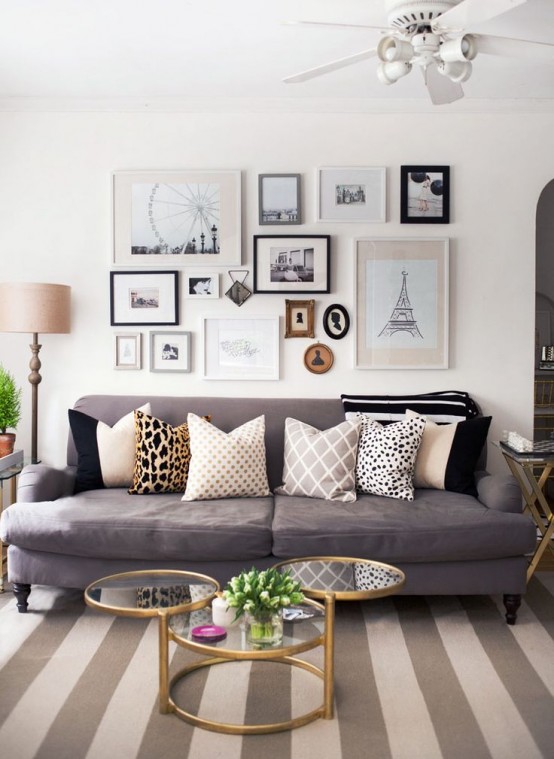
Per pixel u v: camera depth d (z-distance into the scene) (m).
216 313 4.40
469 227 4.38
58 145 4.38
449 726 2.37
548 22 3.32
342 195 4.36
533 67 3.85
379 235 4.38
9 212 4.40
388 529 3.25
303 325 4.38
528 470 3.72
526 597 3.61
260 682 2.68
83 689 2.62
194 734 2.32
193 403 4.16
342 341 4.39
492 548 3.24
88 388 4.44
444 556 3.24
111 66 3.84
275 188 4.36
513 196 4.36
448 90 3.21
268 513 3.46
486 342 4.39
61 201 4.40
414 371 4.40
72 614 3.34
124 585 2.67
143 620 3.29
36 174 4.39
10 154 4.39
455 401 4.15
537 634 3.14
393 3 2.81
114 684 2.66
